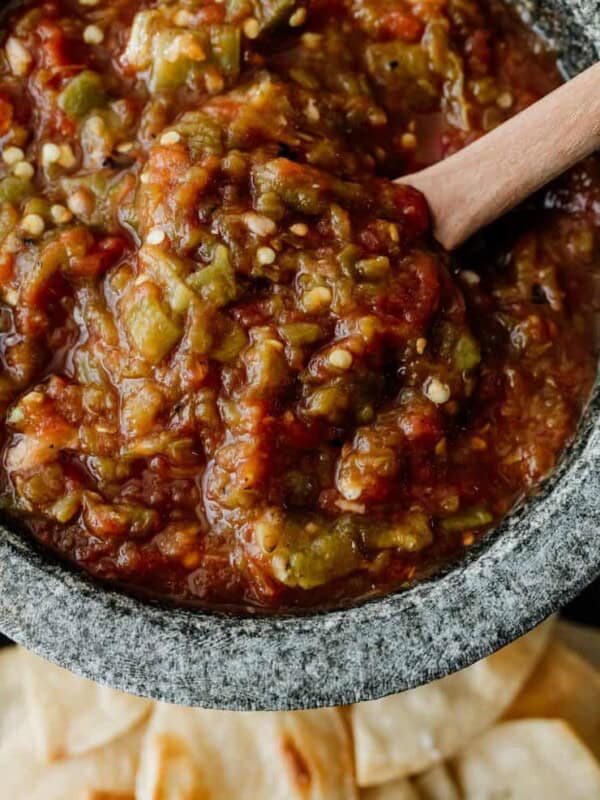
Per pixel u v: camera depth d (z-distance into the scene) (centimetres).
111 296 22
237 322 22
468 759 35
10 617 21
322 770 33
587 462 22
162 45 23
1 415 22
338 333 22
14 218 23
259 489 21
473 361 23
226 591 22
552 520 21
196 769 33
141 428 22
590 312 24
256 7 24
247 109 23
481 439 23
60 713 34
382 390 22
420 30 25
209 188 22
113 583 22
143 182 22
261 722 34
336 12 25
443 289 23
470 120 25
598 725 36
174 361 22
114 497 22
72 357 22
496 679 35
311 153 23
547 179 22
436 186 23
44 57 24
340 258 22
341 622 21
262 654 20
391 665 20
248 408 21
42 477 22
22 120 24
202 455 22
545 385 23
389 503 22
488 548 22
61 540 22
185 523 22
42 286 22
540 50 25
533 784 35
